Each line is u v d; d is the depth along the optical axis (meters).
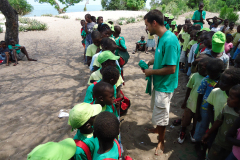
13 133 3.31
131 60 7.40
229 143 1.96
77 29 14.30
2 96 4.65
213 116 2.29
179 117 3.74
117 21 16.61
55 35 12.51
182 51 5.87
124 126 3.48
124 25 15.80
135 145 3.01
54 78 5.77
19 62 7.22
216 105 2.16
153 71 2.53
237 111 1.87
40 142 3.11
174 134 3.24
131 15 19.28
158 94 2.59
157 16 2.34
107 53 2.51
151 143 3.05
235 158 1.87
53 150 1.22
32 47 9.57
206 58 2.59
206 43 3.31
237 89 1.70
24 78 5.75
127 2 25.11
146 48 8.26
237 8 22.64
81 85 5.30
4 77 5.81
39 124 3.58
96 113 1.71
